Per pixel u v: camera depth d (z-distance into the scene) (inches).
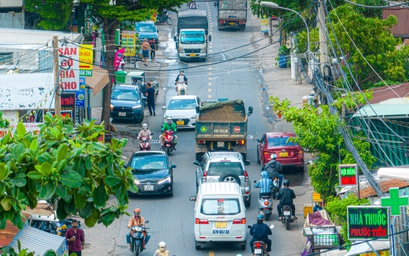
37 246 1886.1
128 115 4124.0
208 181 2839.6
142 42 5994.1
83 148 865.5
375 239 1391.5
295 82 5152.6
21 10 4665.4
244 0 7234.3
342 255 2055.9
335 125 2554.1
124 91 4247.0
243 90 5032.0
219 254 2390.5
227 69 5664.4
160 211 2832.2
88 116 3708.2
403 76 3570.4
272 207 2817.4
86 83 3440.0
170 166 3061.0
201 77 5408.5
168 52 6353.3
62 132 923.4
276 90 4965.6
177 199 2977.4
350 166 2105.1
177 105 4077.3
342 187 2306.8
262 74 5482.3
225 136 3366.1
